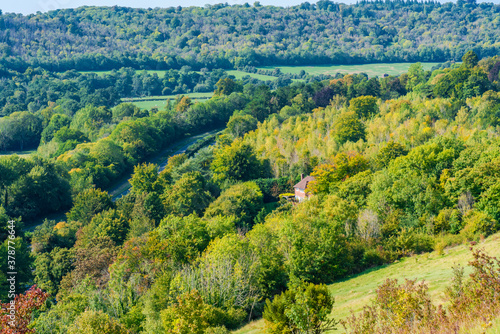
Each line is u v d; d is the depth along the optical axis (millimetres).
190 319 35906
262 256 55438
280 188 125625
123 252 65875
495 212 63406
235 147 133125
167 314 37812
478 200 70188
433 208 69438
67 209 129000
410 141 122625
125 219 93000
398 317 22359
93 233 86812
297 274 54125
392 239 62625
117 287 53375
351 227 66875
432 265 50188
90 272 64500
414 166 87438
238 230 79312
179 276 48188
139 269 60969
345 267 57125
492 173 70750
